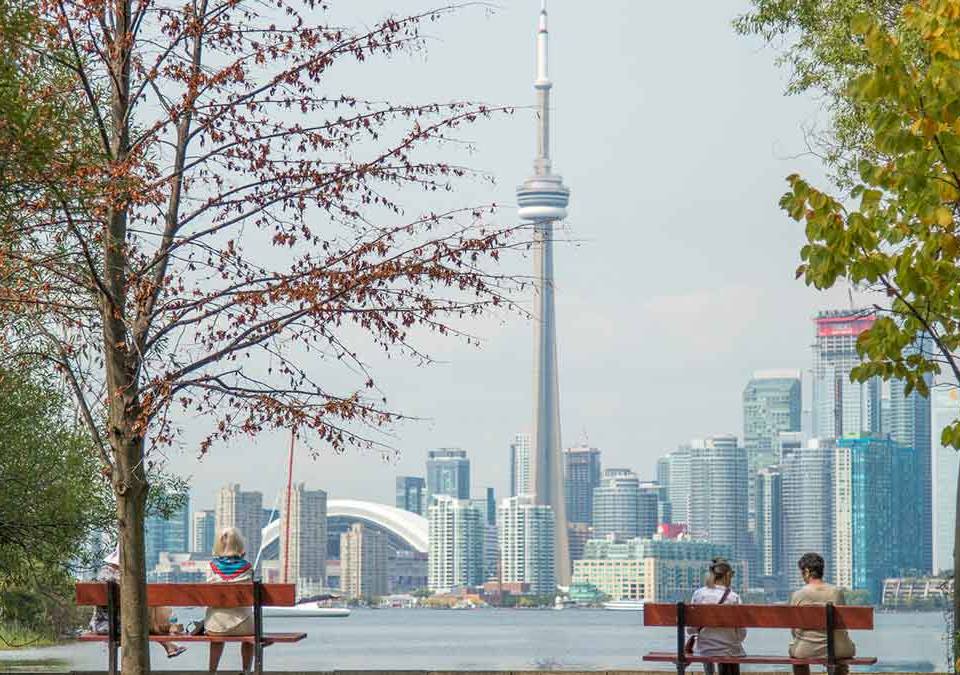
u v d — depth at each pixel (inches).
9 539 1266.0
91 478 1279.5
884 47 671.8
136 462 777.6
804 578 948.0
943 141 666.8
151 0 799.7
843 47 1072.8
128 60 801.6
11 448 1225.4
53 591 1370.6
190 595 941.2
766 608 925.8
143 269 775.1
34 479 1230.9
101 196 756.6
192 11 796.6
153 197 765.9
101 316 789.9
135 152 790.5
